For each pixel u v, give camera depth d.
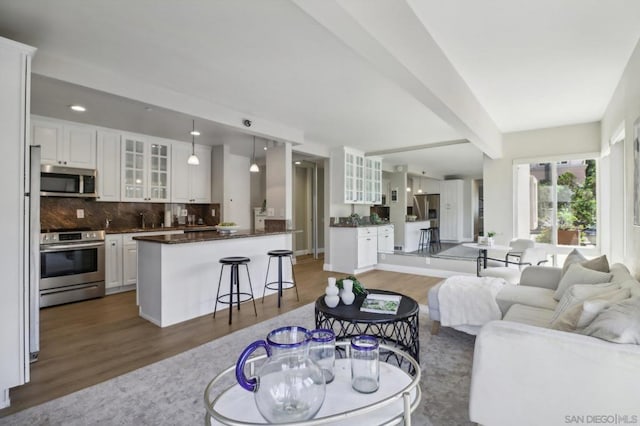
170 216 5.59
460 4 2.07
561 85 3.35
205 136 5.21
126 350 2.71
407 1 2.06
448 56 2.74
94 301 4.19
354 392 1.24
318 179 8.57
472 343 2.83
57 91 3.22
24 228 1.98
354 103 3.72
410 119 4.34
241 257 3.79
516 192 5.27
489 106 3.99
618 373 1.24
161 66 2.78
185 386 2.14
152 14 2.05
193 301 3.56
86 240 4.23
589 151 4.65
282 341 1.27
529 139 5.09
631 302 1.42
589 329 1.43
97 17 2.08
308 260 7.52
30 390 2.10
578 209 4.86
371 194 6.94
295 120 4.40
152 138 5.22
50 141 4.15
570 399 1.31
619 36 2.43
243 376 1.07
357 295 2.73
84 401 1.98
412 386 1.11
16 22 2.13
